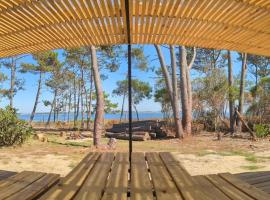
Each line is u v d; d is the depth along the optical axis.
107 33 4.32
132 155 5.11
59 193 2.74
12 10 3.45
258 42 4.34
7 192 2.78
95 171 3.77
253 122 23.53
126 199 2.61
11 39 4.29
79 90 47.66
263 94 24.08
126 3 3.36
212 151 14.07
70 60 41.06
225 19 3.70
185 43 4.70
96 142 16.23
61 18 3.73
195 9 3.51
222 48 4.80
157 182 3.19
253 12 3.42
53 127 37.12
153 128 22.23
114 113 46.69
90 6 3.45
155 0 3.35
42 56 37.69
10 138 15.64
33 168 10.04
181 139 19.92
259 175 4.48
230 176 3.50
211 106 24.45
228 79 24.38
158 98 26.81
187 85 22.67
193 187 2.97
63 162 11.17
